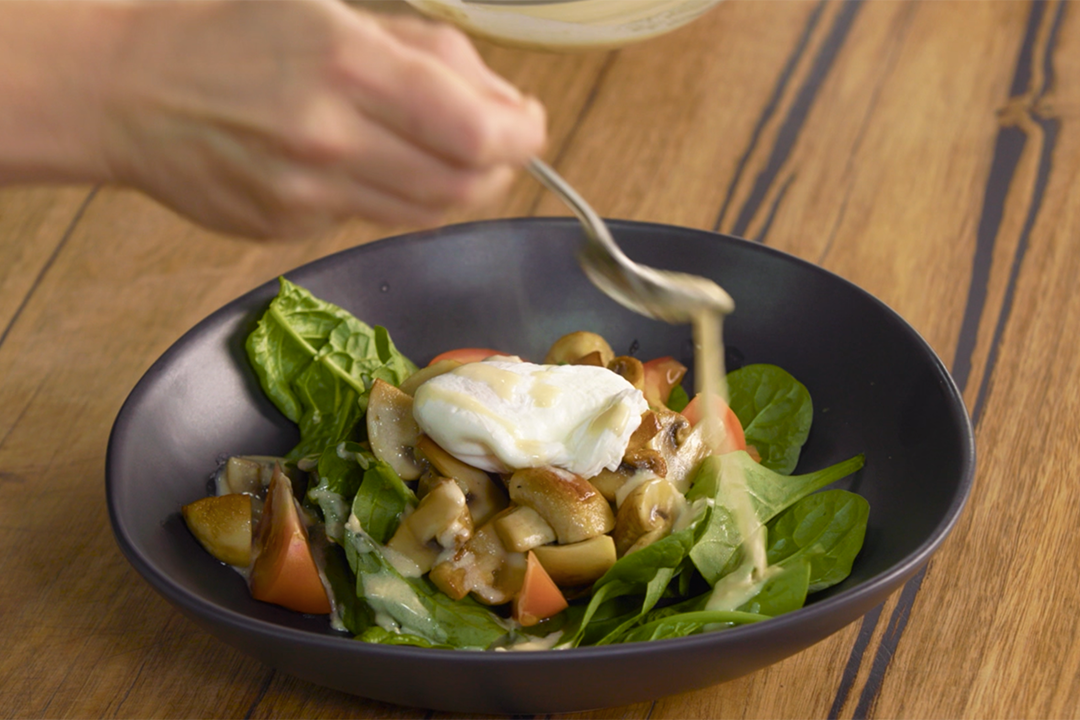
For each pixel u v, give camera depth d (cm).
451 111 77
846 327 96
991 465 97
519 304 100
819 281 97
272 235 80
